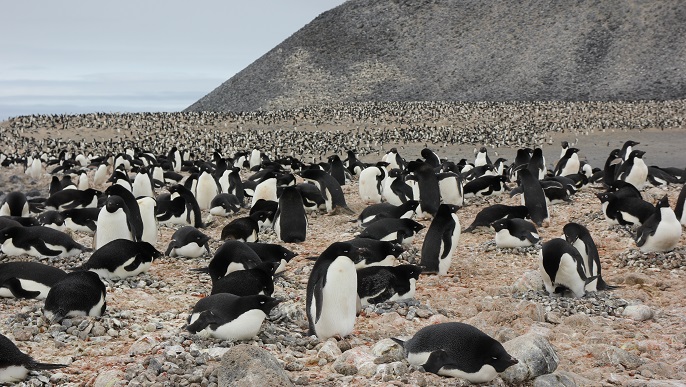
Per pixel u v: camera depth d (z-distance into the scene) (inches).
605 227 687.7
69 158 1859.0
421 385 282.0
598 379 323.9
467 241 665.6
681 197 663.1
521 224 615.2
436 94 4913.9
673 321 425.1
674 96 4052.7
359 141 2379.4
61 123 2760.8
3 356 281.3
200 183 907.4
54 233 538.6
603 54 4837.6
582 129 2576.3
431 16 5895.7
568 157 1143.0
